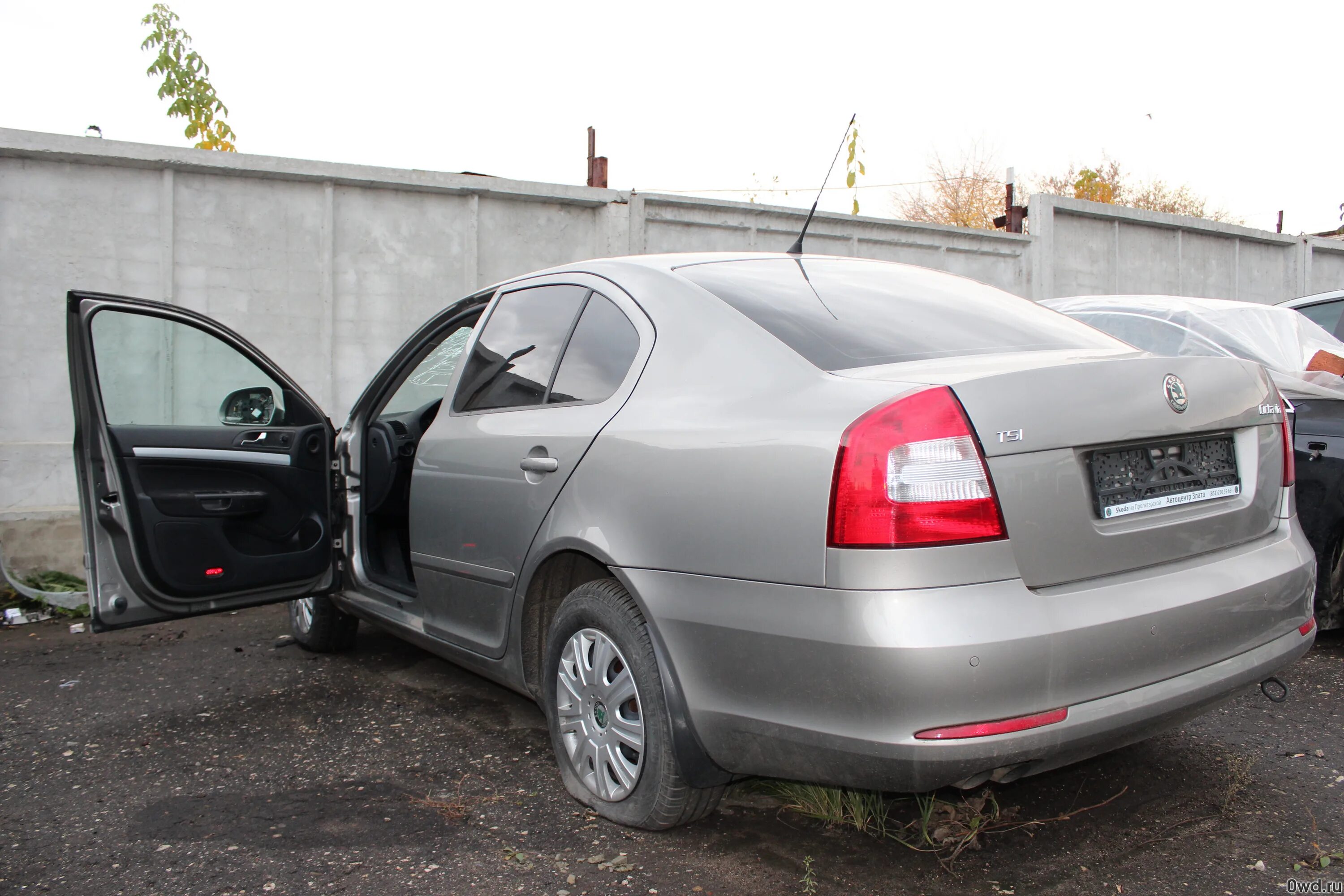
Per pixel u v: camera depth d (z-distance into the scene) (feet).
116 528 10.58
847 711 6.56
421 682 13.83
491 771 10.40
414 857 8.42
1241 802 9.14
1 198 20.39
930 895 7.62
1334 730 10.96
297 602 15.43
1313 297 18.69
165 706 12.95
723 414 7.77
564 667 9.27
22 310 20.61
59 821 9.33
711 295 8.81
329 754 11.01
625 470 8.31
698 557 7.53
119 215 21.43
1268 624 7.85
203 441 11.44
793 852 8.38
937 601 6.31
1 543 19.19
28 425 20.68
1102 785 9.59
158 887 7.99
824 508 6.67
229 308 22.58
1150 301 17.33
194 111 31.12
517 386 10.46
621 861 8.25
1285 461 8.66
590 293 10.04
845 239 31.83
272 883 8.02
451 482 10.73
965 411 6.54
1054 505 6.71
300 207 23.24
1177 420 7.49
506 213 25.72
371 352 24.17
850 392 7.07
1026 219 38.65
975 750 6.29
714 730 7.57
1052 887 7.70
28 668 14.98
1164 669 7.03
